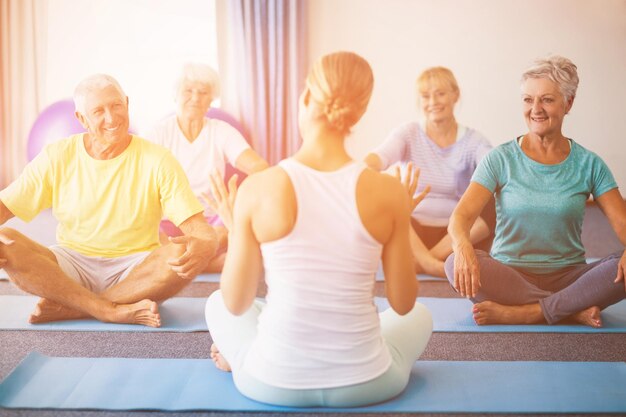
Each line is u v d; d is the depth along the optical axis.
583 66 5.93
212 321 2.33
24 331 2.93
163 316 3.14
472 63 5.91
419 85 4.33
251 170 4.49
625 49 5.91
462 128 4.38
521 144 3.20
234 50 5.64
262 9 5.55
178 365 2.54
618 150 6.04
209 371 2.48
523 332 2.99
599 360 2.69
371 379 2.13
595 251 4.63
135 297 3.03
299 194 1.99
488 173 3.17
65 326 2.98
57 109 5.32
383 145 4.36
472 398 2.29
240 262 2.04
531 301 3.09
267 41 5.60
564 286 3.16
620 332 2.99
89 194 3.07
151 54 5.93
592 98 5.98
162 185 3.05
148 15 5.89
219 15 5.73
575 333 2.98
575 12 5.87
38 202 3.11
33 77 5.87
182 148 4.55
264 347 2.13
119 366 2.53
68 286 2.98
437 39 5.88
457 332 3.00
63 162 3.07
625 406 2.24
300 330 2.06
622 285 2.97
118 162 3.05
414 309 2.38
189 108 4.48
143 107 6.00
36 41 5.87
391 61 5.90
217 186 2.11
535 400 2.28
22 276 2.93
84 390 2.33
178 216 3.04
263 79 5.61
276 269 2.04
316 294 2.04
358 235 2.00
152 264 3.01
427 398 2.28
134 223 3.11
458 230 3.04
